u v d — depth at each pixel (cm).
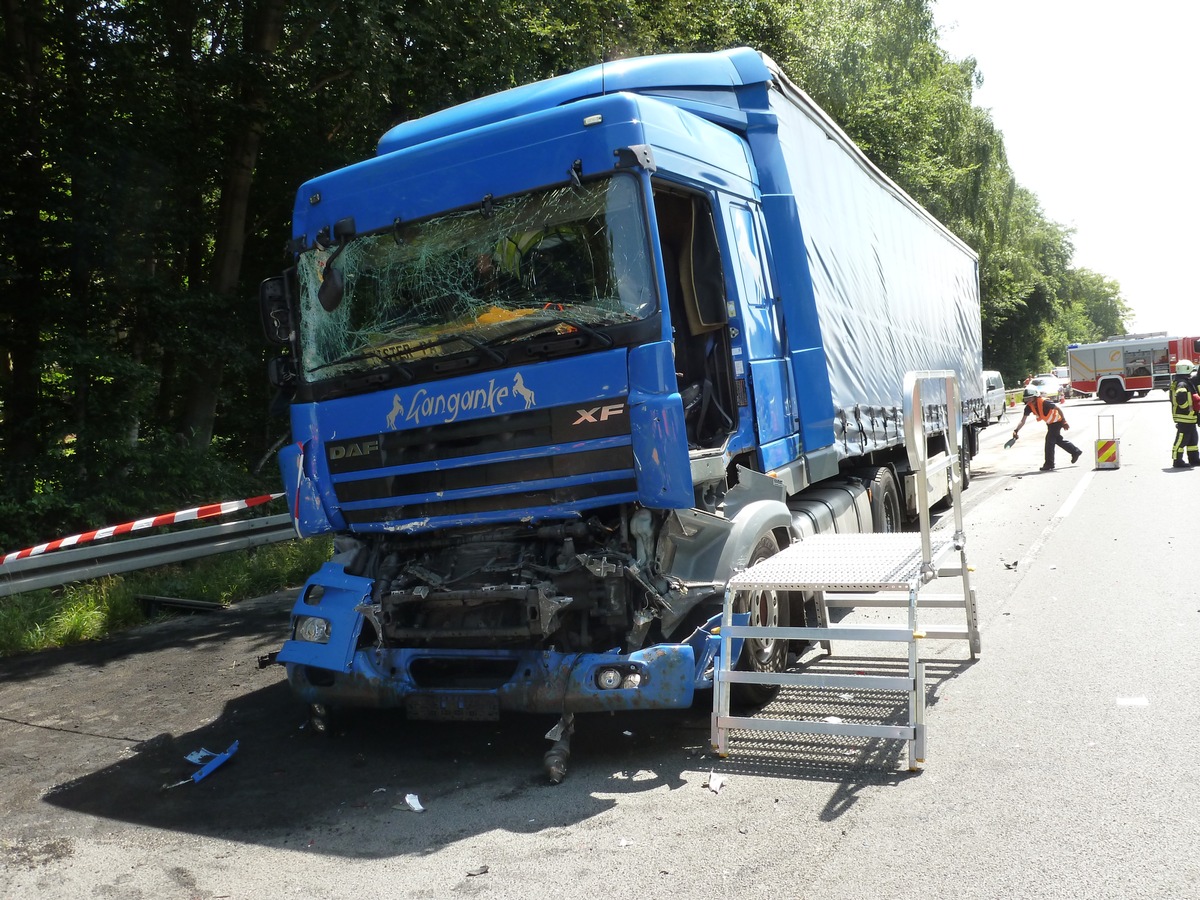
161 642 842
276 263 1720
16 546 1122
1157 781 426
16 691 710
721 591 521
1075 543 1059
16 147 1223
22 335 1286
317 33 1360
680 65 629
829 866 367
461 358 527
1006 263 4522
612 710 488
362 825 441
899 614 798
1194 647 632
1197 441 1803
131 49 1297
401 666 520
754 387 616
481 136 537
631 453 486
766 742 516
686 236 580
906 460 1065
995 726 513
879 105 2422
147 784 512
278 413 631
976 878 350
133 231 1329
